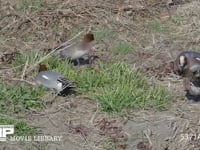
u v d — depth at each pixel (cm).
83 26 1566
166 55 1457
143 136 1153
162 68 1388
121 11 1639
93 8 1634
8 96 1230
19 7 1625
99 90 1264
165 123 1186
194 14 1645
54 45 1479
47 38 1512
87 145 1129
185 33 1555
